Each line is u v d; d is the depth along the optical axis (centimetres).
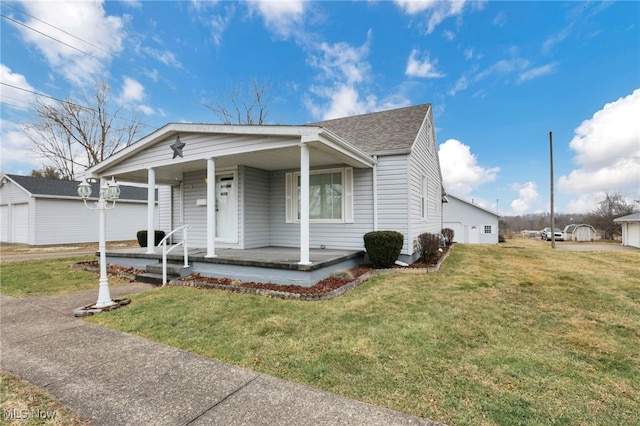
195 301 501
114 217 1988
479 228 2902
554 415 210
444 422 204
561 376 262
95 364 297
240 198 856
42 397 242
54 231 1725
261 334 361
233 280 624
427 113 1041
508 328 372
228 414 216
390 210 805
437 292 539
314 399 233
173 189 1099
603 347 320
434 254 844
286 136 599
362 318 407
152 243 805
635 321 399
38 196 1653
